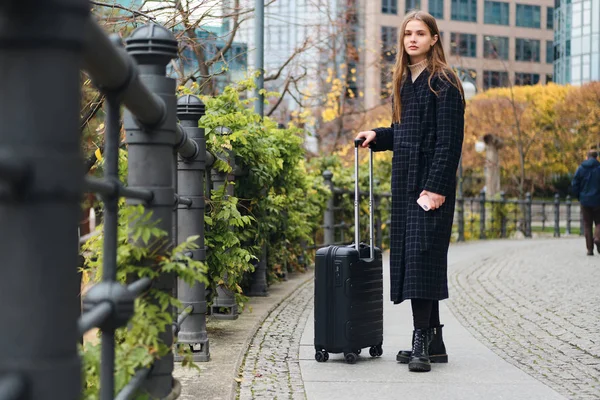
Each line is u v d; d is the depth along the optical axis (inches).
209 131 246.1
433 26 192.9
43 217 51.4
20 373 51.1
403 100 194.5
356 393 165.6
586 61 2377.0
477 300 335.3
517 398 162.4
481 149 1070.4
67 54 52.2
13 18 50.3
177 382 118.8
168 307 111.8
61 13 51.1
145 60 109.6
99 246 127.2
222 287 265.3
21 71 51.0
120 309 85.1
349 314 196.7
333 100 732.0
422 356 188.9
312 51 639.1
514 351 218.8
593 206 571.8
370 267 203.0
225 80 395.9
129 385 97.7
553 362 203.2
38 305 51.4
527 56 2679.6
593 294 344.2
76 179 52.8
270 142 312.8
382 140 204.5
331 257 197.3
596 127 1552.7
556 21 2524.6
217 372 179.5
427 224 187.9
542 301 327.3
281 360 201.5
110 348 88.6
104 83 82.0
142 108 97.7
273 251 369.7
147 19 241.1
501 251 635.5
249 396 161.8
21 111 51.0
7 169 47.4
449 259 553.6
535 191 1910.7
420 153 191.3
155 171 109.2
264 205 314.5
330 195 515.2
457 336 243.8
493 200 944.9
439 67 191.8
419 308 190.7
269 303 311.4
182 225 199.8
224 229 242.7
